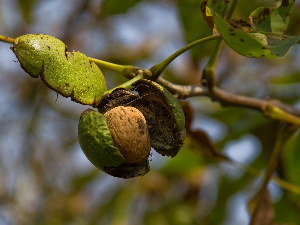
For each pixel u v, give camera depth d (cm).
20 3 363
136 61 362
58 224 339
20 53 146
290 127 231
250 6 327
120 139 141
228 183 323
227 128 316
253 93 342
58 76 147
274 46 156
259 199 243
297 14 324
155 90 149
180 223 326
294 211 304
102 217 330
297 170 288
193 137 239
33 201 346
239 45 139
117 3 327
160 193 331
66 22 362
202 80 196
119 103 152
